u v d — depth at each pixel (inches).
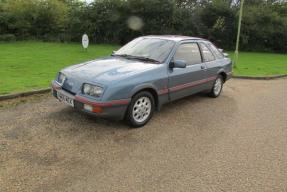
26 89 274.4
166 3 927.0
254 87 372.2
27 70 379.9
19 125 193.2
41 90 274.2
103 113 177.8
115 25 920.3
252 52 1000.9
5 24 826.2
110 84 179.6
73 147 167.8
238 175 147.7
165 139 186.9
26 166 145.4
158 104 214.5
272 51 1070.4
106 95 177.0
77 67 208.5
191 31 979.9
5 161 148.8
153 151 169.3
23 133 181.6
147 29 941.8
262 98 310.5
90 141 176.6
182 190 133.1
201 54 262.5
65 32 904.9
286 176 148.6
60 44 796.6
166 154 166.6
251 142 188.9
